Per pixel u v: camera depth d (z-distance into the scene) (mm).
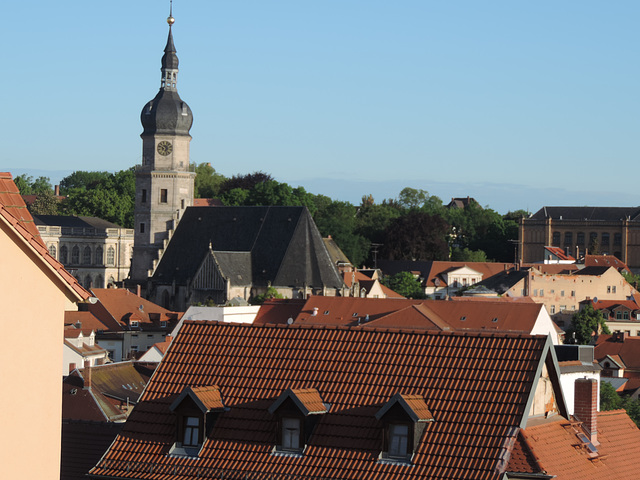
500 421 46531
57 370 38094
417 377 48906
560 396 51188
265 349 52344
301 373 50688
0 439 36719
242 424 49812
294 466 47969
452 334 50438
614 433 59469
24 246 37125
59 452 38250
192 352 53156
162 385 52281
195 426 50281
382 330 51469
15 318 37094
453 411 47250
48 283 37812
